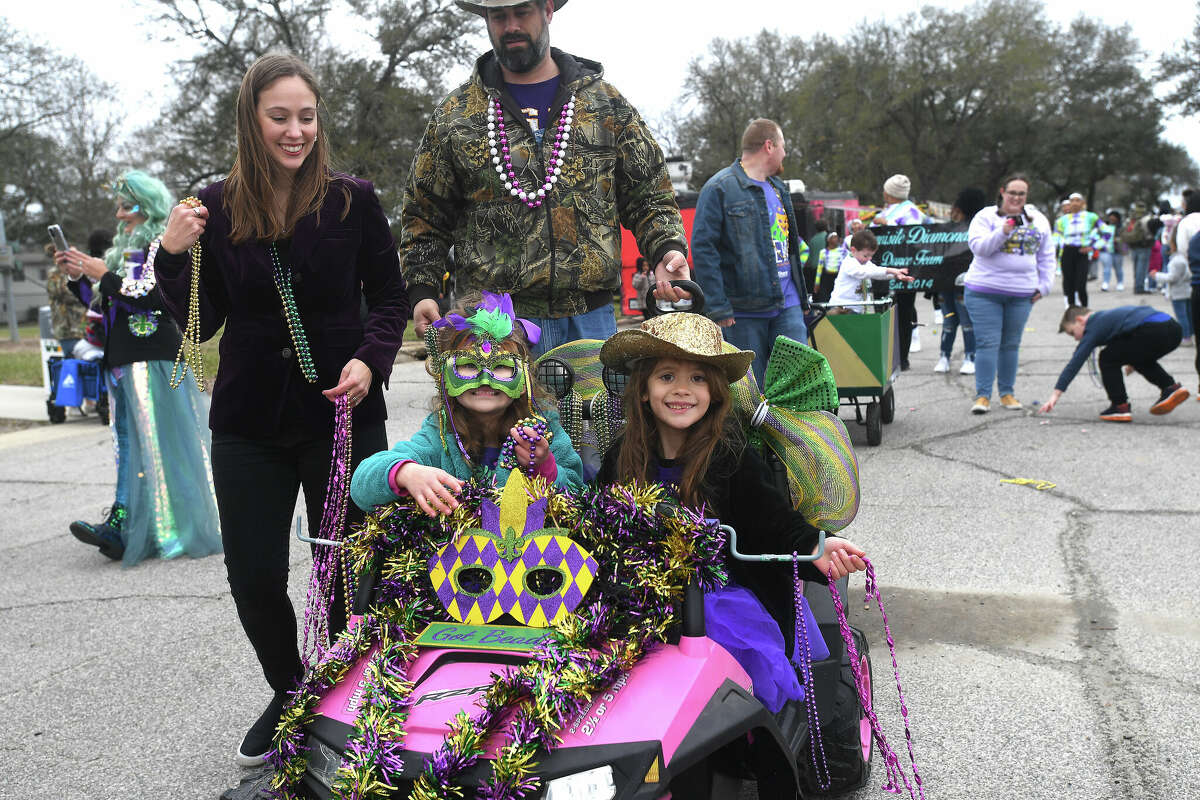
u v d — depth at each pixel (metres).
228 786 3.51
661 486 2.71
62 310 11.78
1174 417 9.05
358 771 2.16
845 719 3.16
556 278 3.95
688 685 2.33
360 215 3.33
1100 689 3.97
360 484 2.79
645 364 2.94
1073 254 17.08
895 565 5.52
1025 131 63.38
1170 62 59.53
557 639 2.41
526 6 3.74
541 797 2.11
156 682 4.42
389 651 2.49
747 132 6.61
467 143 3.96
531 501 2.63
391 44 32.91
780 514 2.79
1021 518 6.25
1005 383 9.73
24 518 7.54
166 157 33.78
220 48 32.50
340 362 3.36
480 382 2.89
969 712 3.83
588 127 3.95
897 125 57.91
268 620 3.37
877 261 11.98
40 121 46.12
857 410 8.70
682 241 4.00
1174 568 5.25
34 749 3.83
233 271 3.23
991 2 56.62
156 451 6.17
